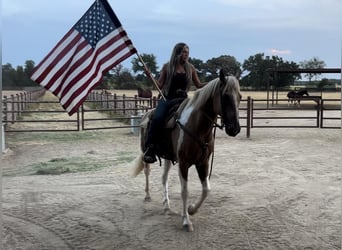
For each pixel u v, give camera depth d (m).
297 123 18.27
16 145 12.29
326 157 9.93
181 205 6.04
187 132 4.73
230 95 4.38
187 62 5.21
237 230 4.95
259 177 7.79
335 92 54.81
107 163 9.38
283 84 55.69
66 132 15.61
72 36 5.01
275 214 5.54
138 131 14.86
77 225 5.21
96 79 5.00
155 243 4.58
